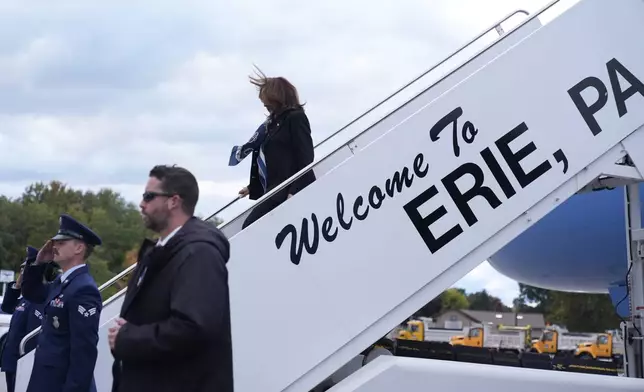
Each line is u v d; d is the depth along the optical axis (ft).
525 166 14.65
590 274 25.04
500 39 15.64
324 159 14.53
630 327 17.20
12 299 24.63
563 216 23.68
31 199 261.24
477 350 19.02
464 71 15.81
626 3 15.43
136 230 239.91
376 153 14.20
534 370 14.16
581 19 15.19
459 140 14.47
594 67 15.12
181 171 10.63
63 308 14.56
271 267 13.61
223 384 10.01
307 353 13.53
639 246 17.17
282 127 16.11
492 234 14.40
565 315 157.89
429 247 14.16
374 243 13.98
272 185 16.01
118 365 10.90
